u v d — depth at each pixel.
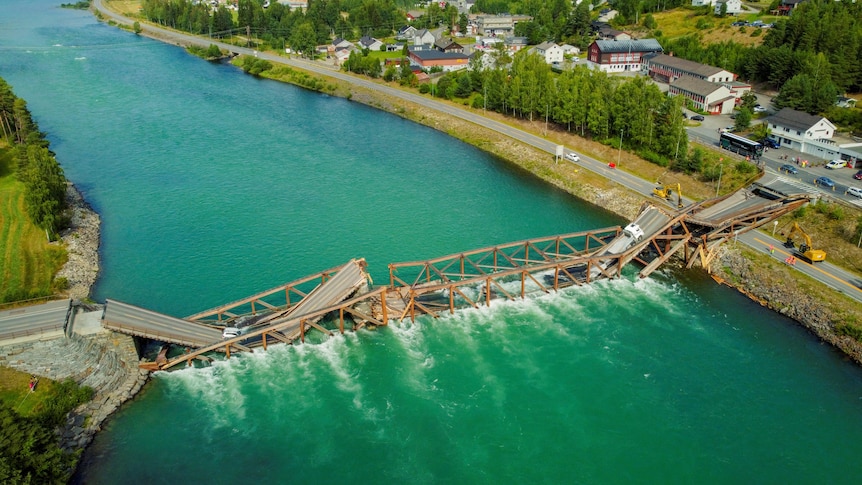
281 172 148.12
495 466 66.94
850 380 78.75
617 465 67.19
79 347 75.69
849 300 89.00
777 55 179.00
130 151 160.00
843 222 104.75
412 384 78.12
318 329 86.56
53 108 194.88
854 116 147.88
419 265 104.50
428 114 191.75
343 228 119.31
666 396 76.38
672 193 128.12
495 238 115.94
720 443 70.00
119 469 65.94
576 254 106.06
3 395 70.94
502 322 90.19
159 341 83.81
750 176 123.81
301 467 66.69
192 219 122.69
